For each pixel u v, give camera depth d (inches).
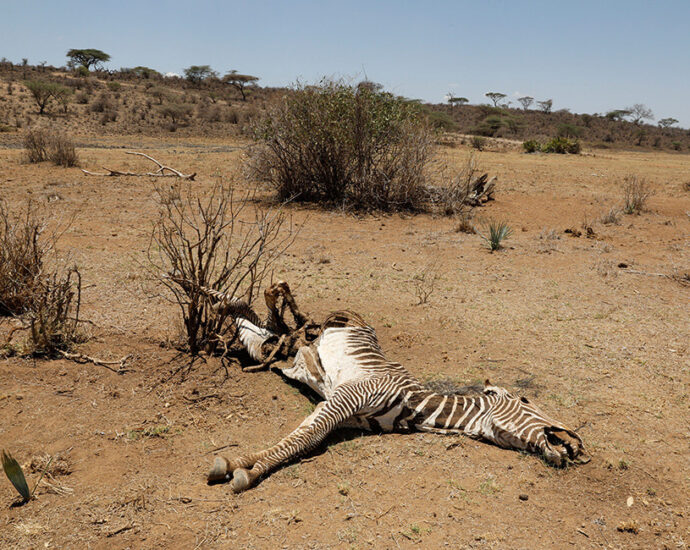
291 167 554.3
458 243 430.0
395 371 188.2
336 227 468.8
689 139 4079.7
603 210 583.2
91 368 208.8
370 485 150.5
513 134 2783.0
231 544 129.3
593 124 4035.4
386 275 339.0
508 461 160.7
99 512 138.6
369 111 526.0
